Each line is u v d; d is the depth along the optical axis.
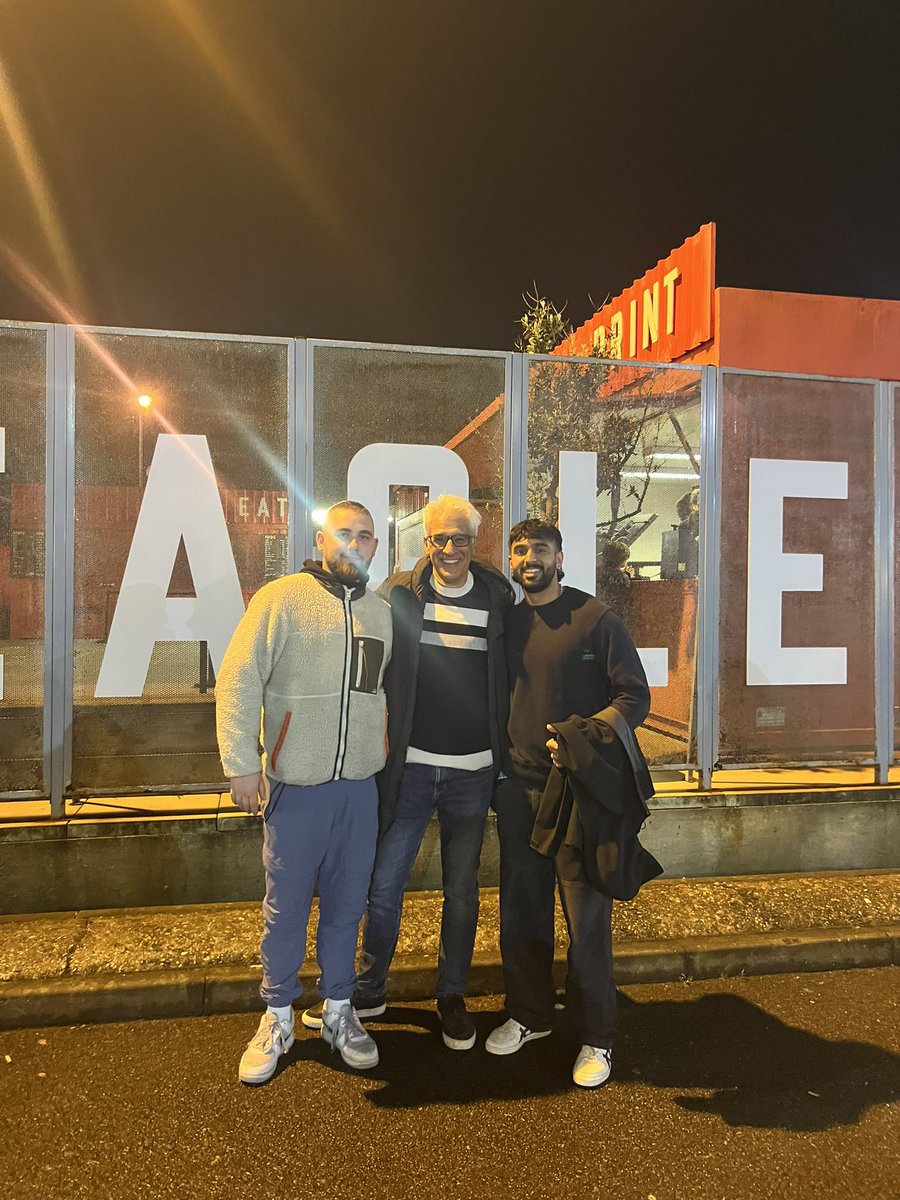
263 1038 2.74
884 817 4.52
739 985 3.45
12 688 3.82
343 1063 2.82
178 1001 3.12
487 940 3.55
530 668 2.87
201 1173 2.26
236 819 3.83
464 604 2.93
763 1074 2.79
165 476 3.97
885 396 4.75
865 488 4.74
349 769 2.73
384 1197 2.19
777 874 4.42
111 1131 2.44
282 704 2.70
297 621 2.69
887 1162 2.35
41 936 3.46
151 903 3.79
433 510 2.82
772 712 4.59
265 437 4.07
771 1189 2.24
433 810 3.00
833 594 4.68
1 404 3.82
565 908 2.77
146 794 3.92
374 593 2.90
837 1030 3.09
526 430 4.36
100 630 3.90
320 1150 2.37
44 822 3.75
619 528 4.46
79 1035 2.98
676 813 4.32
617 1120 2.52
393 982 3.28
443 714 2.87
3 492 3.82
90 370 3.91
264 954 2.77
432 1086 2.69
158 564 3.95
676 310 6.41
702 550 4.50
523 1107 2.58
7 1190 2.19
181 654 3.96
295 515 4.10
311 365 4.13
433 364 4.27
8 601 3.82
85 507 3.90
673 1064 2.85
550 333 5.69
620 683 2.76
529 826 2.87
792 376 4.65
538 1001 2.90
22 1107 2.54
